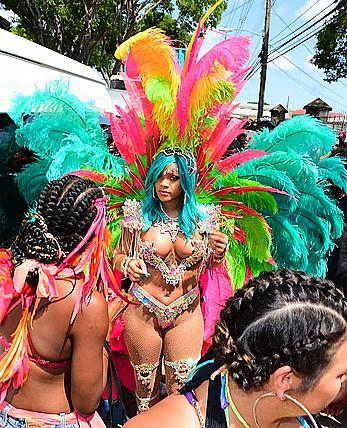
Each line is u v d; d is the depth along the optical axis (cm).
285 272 123
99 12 1775
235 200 326
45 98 312
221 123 306
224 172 320
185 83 278
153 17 2064
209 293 331
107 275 200
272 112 2106
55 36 1794
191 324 303
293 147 331
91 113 333
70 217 182
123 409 301
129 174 308
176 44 320
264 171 322
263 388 115
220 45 275
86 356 178
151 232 292
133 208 298
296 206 321
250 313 115
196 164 305
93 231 184
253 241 331
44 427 182
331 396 113
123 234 300
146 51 280
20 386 183
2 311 183
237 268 341
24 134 310
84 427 189
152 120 295
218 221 310
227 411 121
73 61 714
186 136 286
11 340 187
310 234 341
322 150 336
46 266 177
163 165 280
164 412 124
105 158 310
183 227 290
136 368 309
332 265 409
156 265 290
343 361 112
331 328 110
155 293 295
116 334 314
